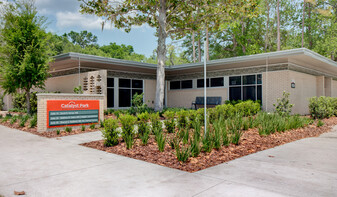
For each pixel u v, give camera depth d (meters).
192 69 22.50
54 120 10.62
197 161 5.88
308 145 7.90
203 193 3.95
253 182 4.47
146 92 23.86
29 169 5.34
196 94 23.25
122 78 21.88
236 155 6.50
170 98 25.56
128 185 4.34
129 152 6.84
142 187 4.24
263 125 9.34
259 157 6.34
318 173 5.03
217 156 6.34
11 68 14.99
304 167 5.46
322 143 8.24
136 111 16.11
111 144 7.64
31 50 15.38
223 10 15.95
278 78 17.88
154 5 16.12
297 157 6.35
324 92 23.44
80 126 11.32
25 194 3.95
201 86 22.98
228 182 4.46
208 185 4.32
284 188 4.17
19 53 15.41
